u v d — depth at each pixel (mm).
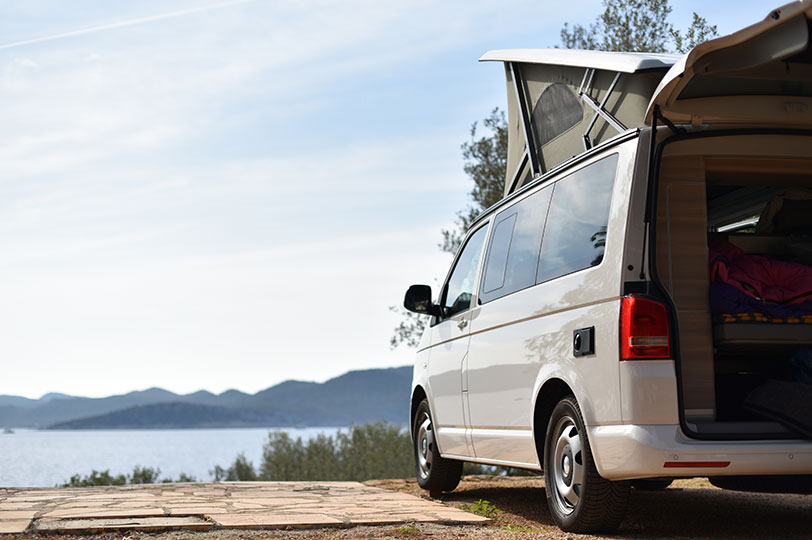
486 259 7012
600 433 4898
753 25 4215
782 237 6223
